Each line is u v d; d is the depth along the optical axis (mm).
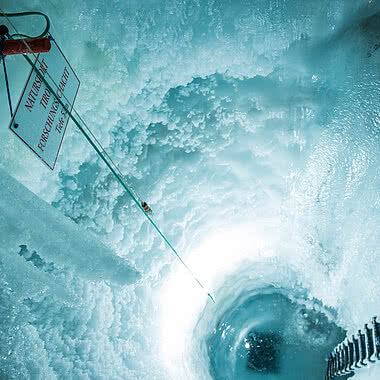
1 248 3016
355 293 4816
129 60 5105
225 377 6676
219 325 7203
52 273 3783
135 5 4812
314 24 5051
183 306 6277
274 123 5836
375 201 4492
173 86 5488
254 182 6293
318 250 5664
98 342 4262
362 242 4652
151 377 4609
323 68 5301
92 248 3459
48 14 4270
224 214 6586
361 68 4977
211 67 5406
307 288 6379
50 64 2619
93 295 4438
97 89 5098
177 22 5023
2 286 3168
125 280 3672
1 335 3160
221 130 5977
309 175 5566
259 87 5641
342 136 5066
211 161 6172
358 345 4227
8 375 3092
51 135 2691
